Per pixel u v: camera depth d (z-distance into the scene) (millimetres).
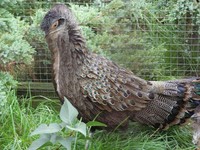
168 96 1429
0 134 1465
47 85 1758
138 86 1398
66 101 1227
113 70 1394
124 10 1754
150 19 1836
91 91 1361
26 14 1823
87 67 1372
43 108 1619
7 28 1569
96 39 1692
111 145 1444
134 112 1408
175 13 1784
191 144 1512
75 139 1252
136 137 1490
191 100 1445
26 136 1452
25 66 1712
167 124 1466
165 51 1800
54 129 1190
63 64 1370
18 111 1541
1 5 1647
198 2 1806
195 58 1837
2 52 1494
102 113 1387
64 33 1357
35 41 1728
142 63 1757
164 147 1479
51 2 1849
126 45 1731
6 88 1562
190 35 1828
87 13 1718
